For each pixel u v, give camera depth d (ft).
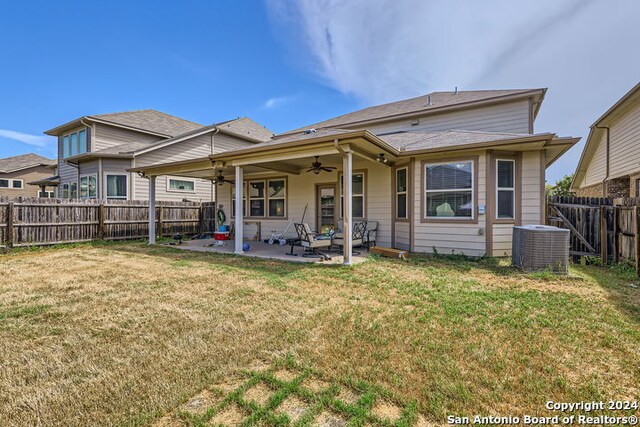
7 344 9.68
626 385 7.35
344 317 11.56
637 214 17.56
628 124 36.99
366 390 7.16
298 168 35.70
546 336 9.80
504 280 16.76
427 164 26.00
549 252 18.29
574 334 9.91
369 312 12.10
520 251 19.51
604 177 44.78
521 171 23.94
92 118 48.14
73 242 33.35
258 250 29.63
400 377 7.66
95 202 35.45
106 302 13.62
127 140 52.95
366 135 19.62
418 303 13.05
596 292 14.35
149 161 48.52
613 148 41.27
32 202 30.50
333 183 33.55
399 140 32.37
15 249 29.01
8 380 7.75
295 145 21.97
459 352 8.86
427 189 26.04
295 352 8.98
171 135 57.72
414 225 26.61
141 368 8.26
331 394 7.07
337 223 32.89
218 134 59.36
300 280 17.13
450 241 25.11
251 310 12.46
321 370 7.99
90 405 6.82
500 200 23.95
